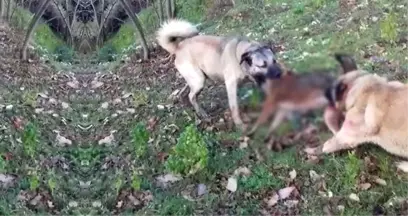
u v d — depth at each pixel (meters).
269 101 4.37
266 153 4.14
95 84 5.55
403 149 3.83
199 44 4.57
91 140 4.49
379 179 3.79
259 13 7.11
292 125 4.32
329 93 4.09
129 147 4.38
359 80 3.96
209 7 7.69
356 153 4.02
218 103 4.86
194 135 3.92
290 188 3.77
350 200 3.64
